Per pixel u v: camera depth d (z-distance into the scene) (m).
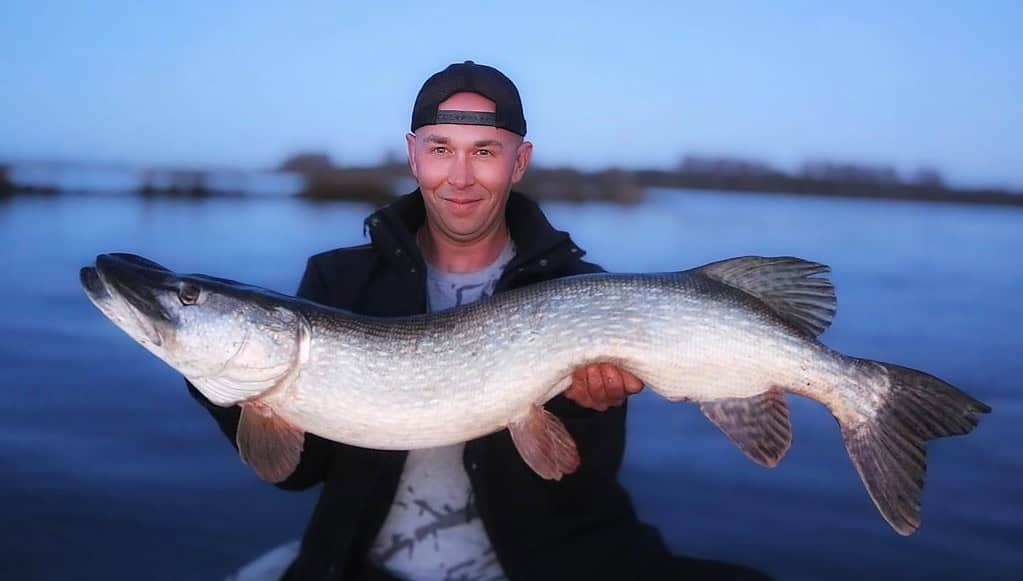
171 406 2.61
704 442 2.36
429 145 1.20
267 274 4.91
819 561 1.70
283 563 1.26
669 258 5.80
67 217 9.20
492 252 1.27
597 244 6.62
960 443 2.42
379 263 1.24
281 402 1.10
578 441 1.14
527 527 1.13
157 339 1.07
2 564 1.59
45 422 2.42
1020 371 3.18
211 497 1.95
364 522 1.13
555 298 1.08
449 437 1.08
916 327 4.00
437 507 1.15
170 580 1.58
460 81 1.18
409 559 1.14
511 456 1.14
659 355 1.07
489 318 1.08
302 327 1.08
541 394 1.08
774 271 1.09
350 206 12.78
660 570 1.14
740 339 1.07
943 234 10.22
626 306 1.07
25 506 1.85
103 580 1.55
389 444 1.09
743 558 1.71
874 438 1.07
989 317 4.30
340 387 1.08
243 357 1.07
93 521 1.79
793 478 2.10
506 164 1.21
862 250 7.43
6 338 3.41
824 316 1.10
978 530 1.84
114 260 1.10
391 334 1.08
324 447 1.19
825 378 1.07
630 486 2.05
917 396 1.06
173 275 1.10
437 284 1.25
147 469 2.09
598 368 1.07
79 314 3.93
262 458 1.10
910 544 1.77
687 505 1.95
